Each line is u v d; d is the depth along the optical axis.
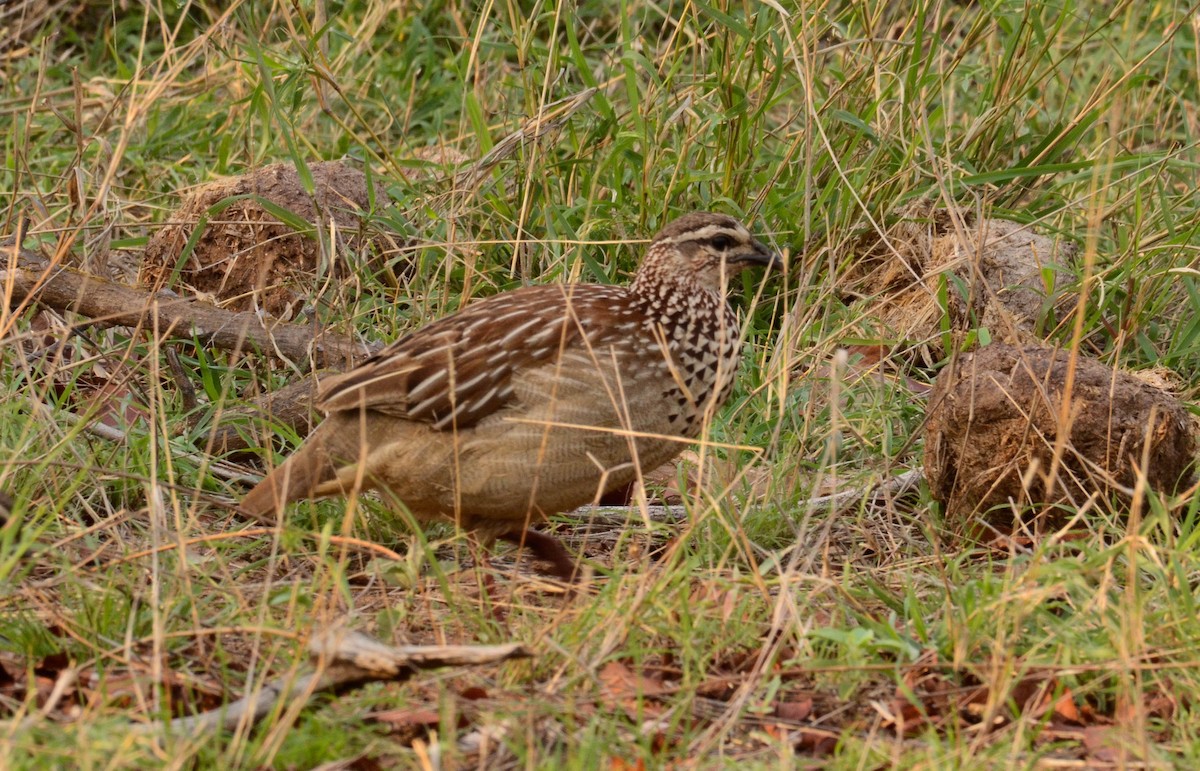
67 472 9.37
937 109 12.79
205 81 15.26
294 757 6.52
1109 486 9.32
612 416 8.88
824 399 11.04
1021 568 8.70
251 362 10.93
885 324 12.14
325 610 7.75
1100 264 12.01
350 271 11.49
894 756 6.83
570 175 12.70
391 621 7.88
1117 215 12.91
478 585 8.70
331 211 12.20
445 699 6.90
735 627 7.99
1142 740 6.58
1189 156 13.98
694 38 12.77
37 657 7.55
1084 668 7.33
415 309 11.58
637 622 7.73
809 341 11.57
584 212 12.54
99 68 16.47
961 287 11.66
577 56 12.40
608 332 8.93
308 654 7.04
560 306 9.02
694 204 12.78
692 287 9.31
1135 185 12.73
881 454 10.62
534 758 6.57
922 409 10.87
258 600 8.27
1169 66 14.34
